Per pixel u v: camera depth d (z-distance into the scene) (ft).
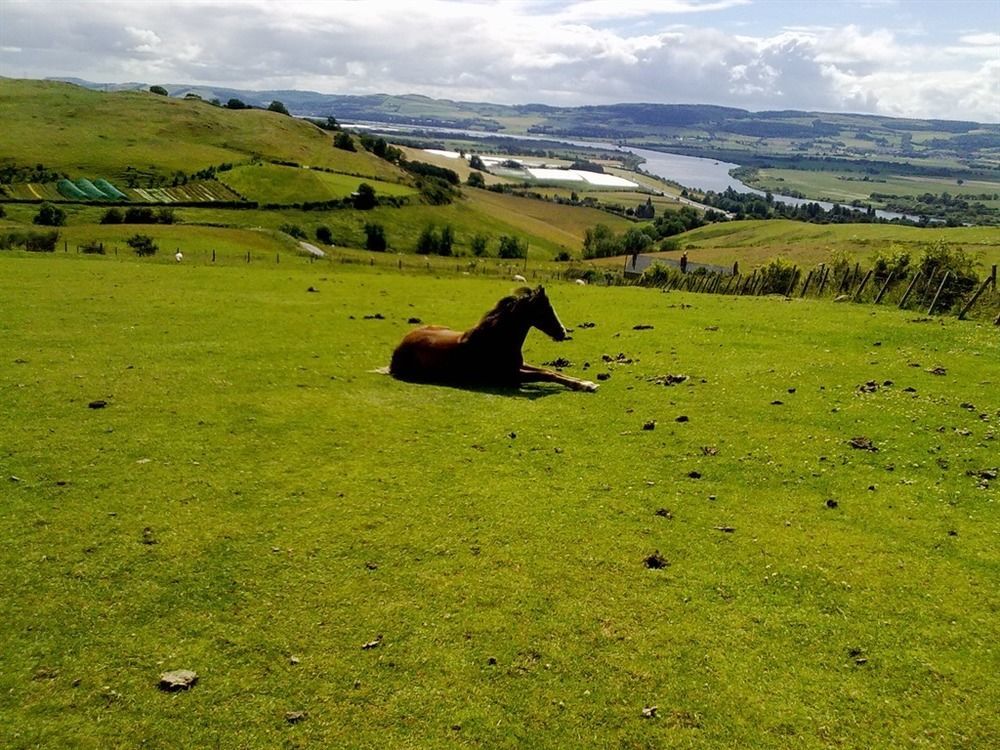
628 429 41.57
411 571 26.18
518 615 23.79
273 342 63.57
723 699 20.34
